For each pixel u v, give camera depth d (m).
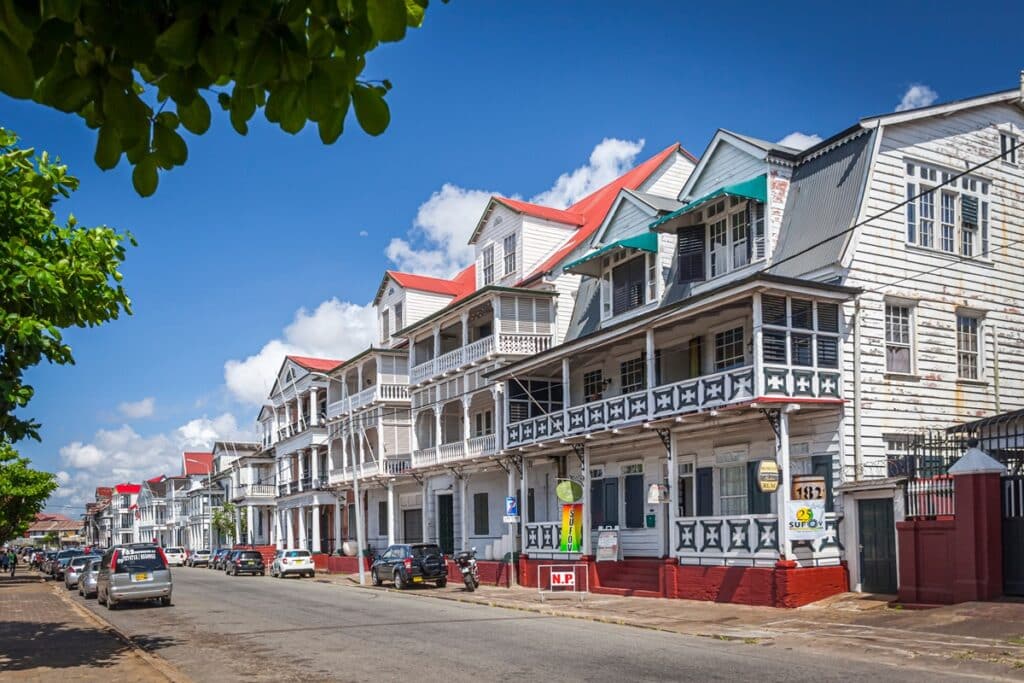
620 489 28.22
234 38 2.92
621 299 28.14
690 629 17.17
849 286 21.06
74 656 15.05
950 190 23.33
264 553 60.59
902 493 18.64
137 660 14.47
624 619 19.17
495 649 15.15
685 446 25.59
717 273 24.78
